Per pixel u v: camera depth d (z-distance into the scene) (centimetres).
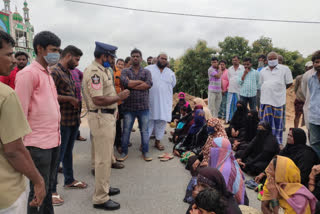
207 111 561
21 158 154
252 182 383
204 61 1531
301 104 707
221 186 216
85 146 572
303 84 421
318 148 360
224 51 1631
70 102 316
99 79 292
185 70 1569
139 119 481
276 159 271
